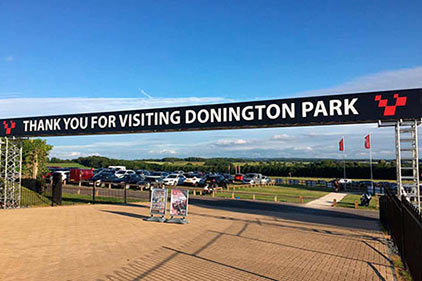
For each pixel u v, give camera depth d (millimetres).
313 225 13852
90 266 7027
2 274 6367
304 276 6691
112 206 18562
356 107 11164
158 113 14438
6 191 18391
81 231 10930
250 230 12008
